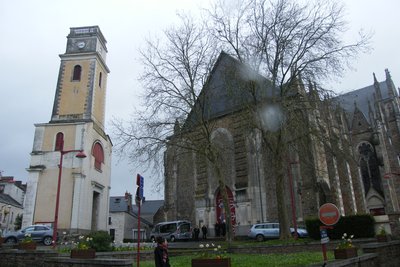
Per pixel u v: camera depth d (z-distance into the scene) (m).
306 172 26.61
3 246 15.78
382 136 41.31
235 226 29.39
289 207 26.73
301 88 20.50
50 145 35.62
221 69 23.41
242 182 29.75
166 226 32.16
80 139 35.44
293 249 17.17
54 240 20.56
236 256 15.66
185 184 34.75
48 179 34.31
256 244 18.52
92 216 37.94
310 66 20.00
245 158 29.98
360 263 10.02
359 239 16.84
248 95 21.11
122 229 54.12
